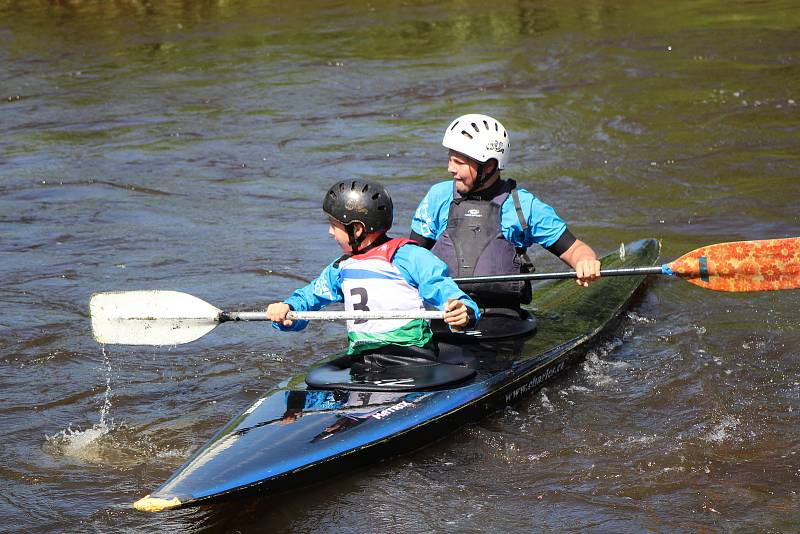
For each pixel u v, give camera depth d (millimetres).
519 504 11578
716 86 34844
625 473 12219
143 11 56156
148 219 24250
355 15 52656
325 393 13094
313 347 16906
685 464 12383
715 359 15688
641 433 13297
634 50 41219
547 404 14266
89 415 14398
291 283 19844
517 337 15172
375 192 12734
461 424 13242
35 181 27672
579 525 11070
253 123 33531
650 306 18219
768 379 14898
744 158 27219
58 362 16312
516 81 37312
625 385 14891
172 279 20141
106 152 30516
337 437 12062
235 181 27312
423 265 12680
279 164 28797
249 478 11250
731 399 14242
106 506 11828
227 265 20906
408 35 47125
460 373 13430
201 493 10867
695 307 18062
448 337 14758
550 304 17312
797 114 31156
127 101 37094
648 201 24344
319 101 36125
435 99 35500
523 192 14891
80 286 19812
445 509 11500
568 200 24656
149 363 16297
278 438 11984
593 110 32875
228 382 15539
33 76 41656
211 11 55438
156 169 28641
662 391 14609
